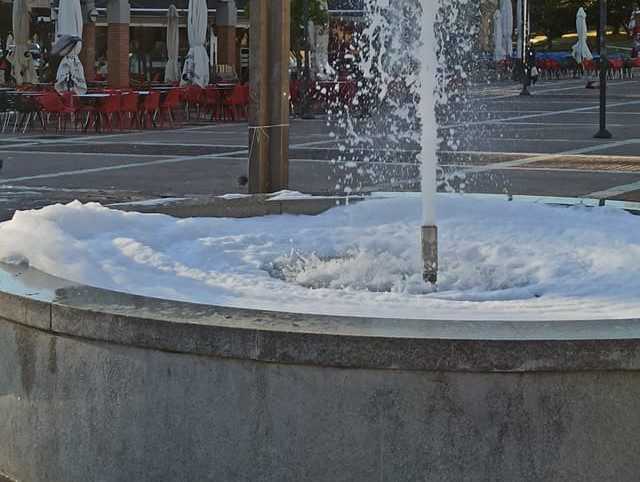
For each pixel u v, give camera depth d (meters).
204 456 5.80
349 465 5.58
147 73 62.25
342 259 9.49
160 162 26.14
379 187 21.53
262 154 15.39
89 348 6.09
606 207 11.06
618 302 7.52
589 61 79.88
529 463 5.48
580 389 5.45
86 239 9.11
